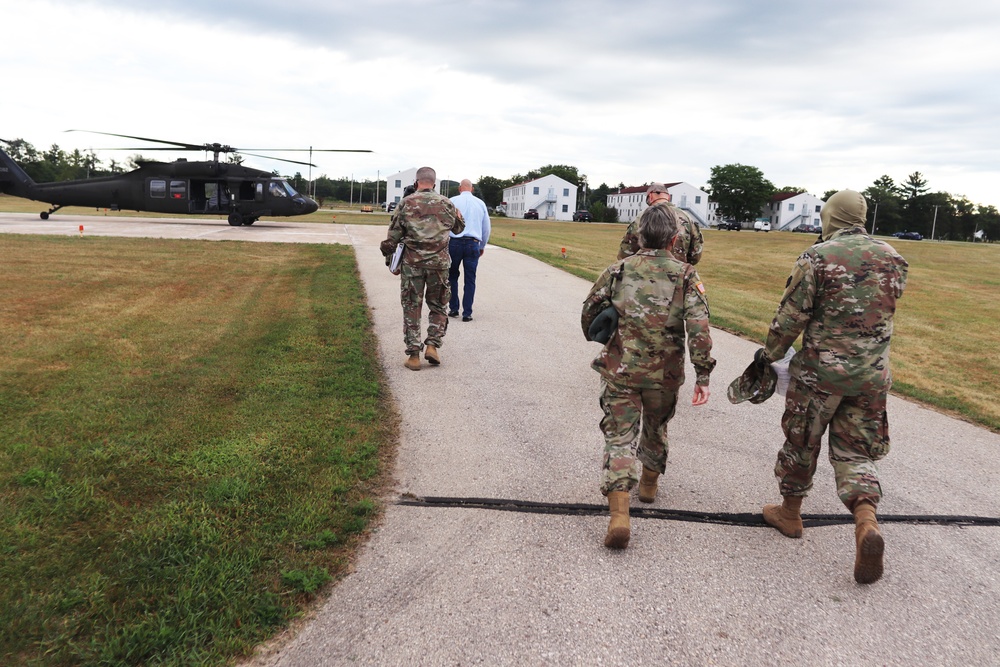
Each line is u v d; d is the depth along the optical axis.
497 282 12.70
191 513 3.44
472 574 3.11
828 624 2.84
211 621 2.62
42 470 3.79
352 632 2.66
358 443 4.49
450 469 4.28
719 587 3.09
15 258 13.08
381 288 11.18
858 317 3.09
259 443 4.38
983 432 5.54
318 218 40.72
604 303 3.53
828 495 4.14
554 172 156.00
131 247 15.98
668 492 4.09
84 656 2.41
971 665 2.62
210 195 26.14
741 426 5.34
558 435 4.96
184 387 5.52
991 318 13.55
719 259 27.86
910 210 135.88
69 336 7.12
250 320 8.29
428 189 6.34
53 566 2.92
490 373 6.54
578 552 3.35
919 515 3.91
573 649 2.62
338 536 3.35
